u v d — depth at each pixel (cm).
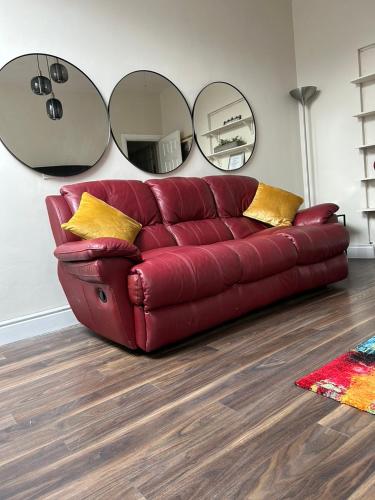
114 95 290
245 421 121
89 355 199
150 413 134
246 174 377
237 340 194
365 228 387
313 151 418
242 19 371
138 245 254
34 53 254
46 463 113
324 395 130
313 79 407
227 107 360
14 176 247
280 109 403
